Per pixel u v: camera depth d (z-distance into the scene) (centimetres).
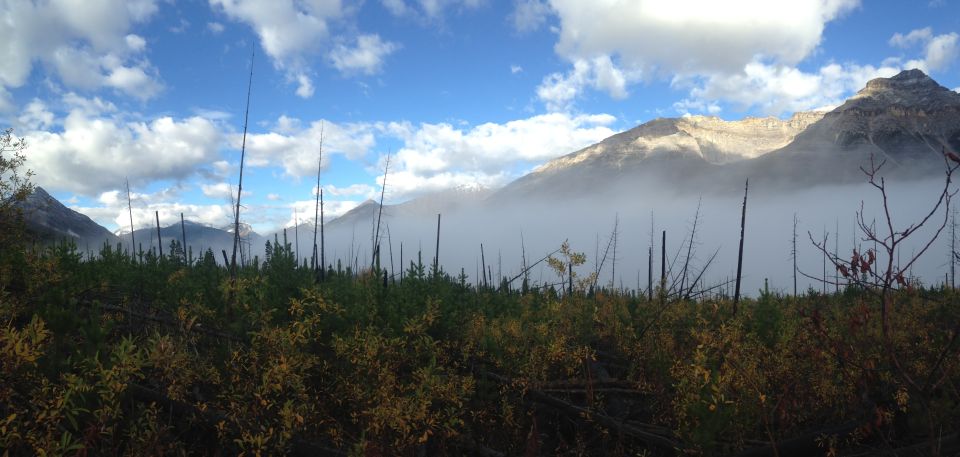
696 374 563
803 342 755
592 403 690
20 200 812
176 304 739
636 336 862
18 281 696
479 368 749
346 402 594
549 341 770
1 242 750
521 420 674
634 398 769
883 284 346
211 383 584
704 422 552
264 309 665
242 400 514
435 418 550
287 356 543
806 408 604
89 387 420
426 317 745
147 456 429
